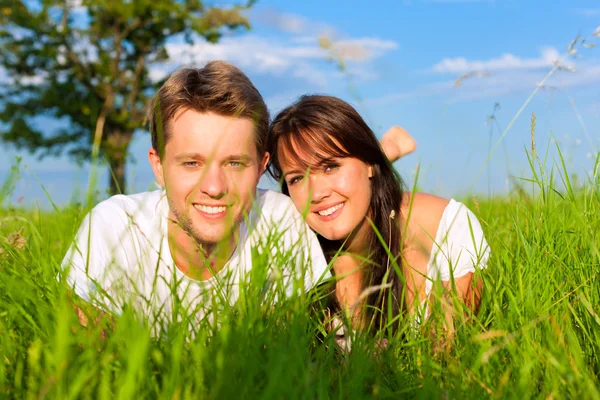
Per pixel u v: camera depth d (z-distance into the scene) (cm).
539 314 184
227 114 221
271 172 278
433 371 165
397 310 247
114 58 1652
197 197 220
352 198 249
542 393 151
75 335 154
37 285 178
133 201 250
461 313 185
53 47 1602
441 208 280
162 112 225
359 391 149
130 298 154
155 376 146
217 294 177
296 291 174
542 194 240
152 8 1560
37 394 134
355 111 251
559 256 223
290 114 250
